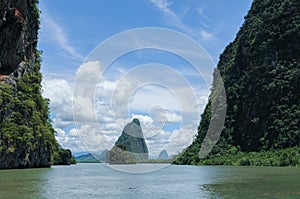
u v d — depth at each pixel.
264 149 100.31
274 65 110.50
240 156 100.56
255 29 121.62
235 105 118.38
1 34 60.69
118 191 29.03
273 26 114.44
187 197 25.58
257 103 109.69
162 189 30.50
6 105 62.91
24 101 68.25
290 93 102.69
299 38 108.38
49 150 78.06
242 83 119.12
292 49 109.06
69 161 115.31
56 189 30.17
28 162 67.69
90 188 31.22
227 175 47.34
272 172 53.31
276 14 115.12
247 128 110.31
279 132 98.56
